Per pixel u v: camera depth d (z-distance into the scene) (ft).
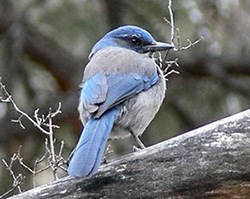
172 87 58.23
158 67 35.37
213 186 28.96
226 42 58.39
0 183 51.98
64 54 58.65
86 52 57.52
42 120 38.47
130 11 56.49
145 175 29.12
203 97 58.39
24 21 58.03
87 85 33.19
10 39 57.72
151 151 29.35
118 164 29.35
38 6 56.70
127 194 29.14
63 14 56.44
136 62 34.50
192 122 57.26
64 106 56.44
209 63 58.85
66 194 29.32
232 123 29.25
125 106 33.09
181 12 53.67
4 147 56.18
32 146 56.44
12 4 58.49
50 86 59.67
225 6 54.85
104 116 31.63
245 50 59.06
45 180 49.98
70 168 28.66
